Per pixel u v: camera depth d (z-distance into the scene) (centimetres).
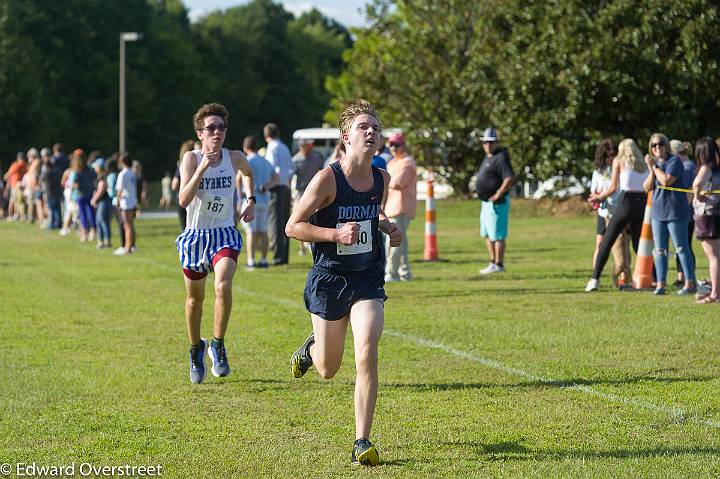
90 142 14450
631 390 1401
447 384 1452
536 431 1191
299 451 1122
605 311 2130
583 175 5344
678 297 2333
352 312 1099
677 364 1577
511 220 5147
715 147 2188
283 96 19025
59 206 5294
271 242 3203
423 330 1914
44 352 1736
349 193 1100
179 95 16500
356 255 1104
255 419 1271
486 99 6047
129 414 1298
